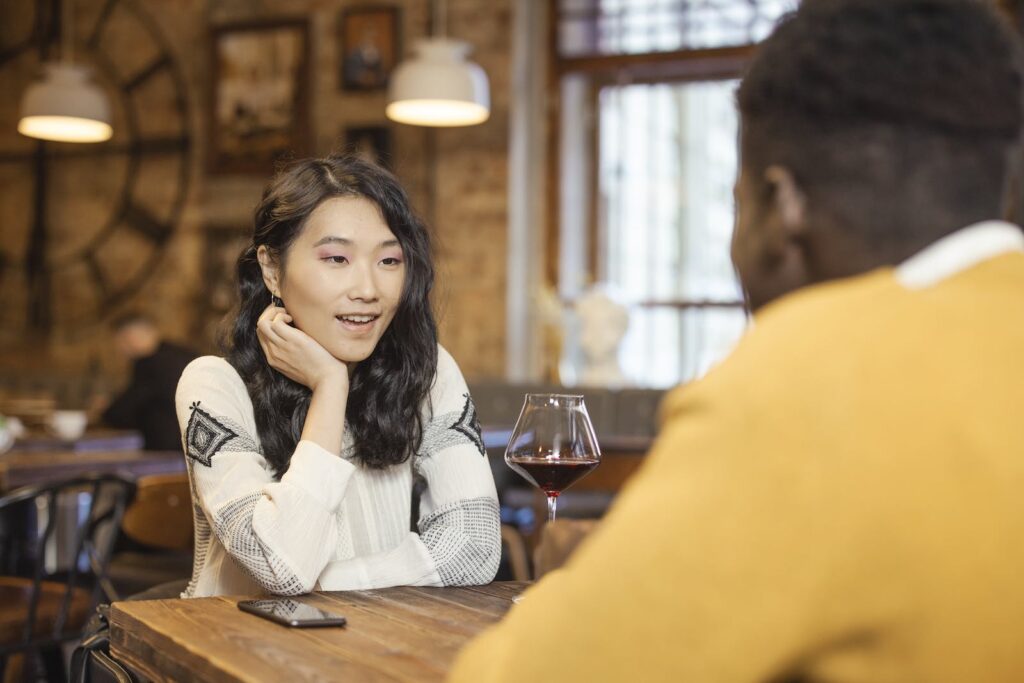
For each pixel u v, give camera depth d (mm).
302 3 7883
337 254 1732
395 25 7582
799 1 851
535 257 7637
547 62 7617
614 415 6703
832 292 756
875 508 655
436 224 7484
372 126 7625
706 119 7305
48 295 8672
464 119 6004
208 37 8203
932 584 656
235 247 8070
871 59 783
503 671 763
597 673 705
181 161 8281
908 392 680
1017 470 667
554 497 1622
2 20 8773
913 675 668
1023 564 660
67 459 3875
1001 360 699
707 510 683
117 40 8492
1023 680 674
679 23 7312
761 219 853
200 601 1444
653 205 7434
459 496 1789
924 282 772
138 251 8398
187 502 2842
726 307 7246
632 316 7207
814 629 665
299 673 1079
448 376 1917
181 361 5656
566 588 749
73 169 8625
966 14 792
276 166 1870
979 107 773
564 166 7613
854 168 790
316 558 1568
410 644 1210
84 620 2900
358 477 1829
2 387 8398
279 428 1803
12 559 4066
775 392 690
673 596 681
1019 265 771
